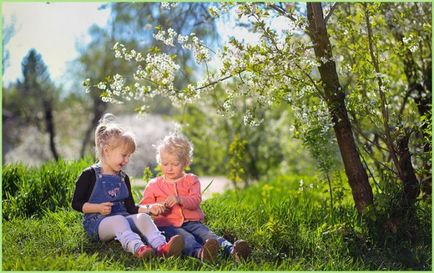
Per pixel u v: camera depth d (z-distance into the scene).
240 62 5.95
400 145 6.62
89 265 5.12
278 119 13.61
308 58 6.11
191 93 6.19
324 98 6.25
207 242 5.43
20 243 5.93
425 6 7.54
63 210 6.88
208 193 13.31
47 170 7.84
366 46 6.72
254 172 13.70
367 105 6.41
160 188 6.20
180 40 6.07
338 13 6.92
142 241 5.77
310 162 11.66
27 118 20.25
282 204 7.20
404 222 6.32
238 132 13.51
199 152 13.84
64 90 20.30
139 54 6.23
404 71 7.93
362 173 6.48
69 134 21.17
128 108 19.81
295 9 6.70
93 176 5.92
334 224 6.57
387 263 5.88
